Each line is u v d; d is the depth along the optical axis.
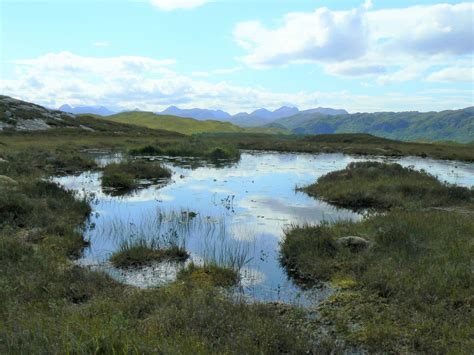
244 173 31.00
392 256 10.21
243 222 15.65
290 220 16.02
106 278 9.36
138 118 158.25
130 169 27.72
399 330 6.86
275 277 10.08
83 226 14.62
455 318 7.04
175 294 8.12
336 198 19.81
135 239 12.85
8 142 46.50
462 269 8.84
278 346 6.27
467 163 43.12
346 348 6.54
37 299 7.83
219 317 6.95
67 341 5.24
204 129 144.00
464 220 13.20
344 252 10.77
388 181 21.81
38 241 12.14
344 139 73.94
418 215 13.95
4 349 5.10
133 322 6.63
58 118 80.00
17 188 17.12
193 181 26.42
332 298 8.45
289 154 51.22
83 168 30.80
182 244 12.59
